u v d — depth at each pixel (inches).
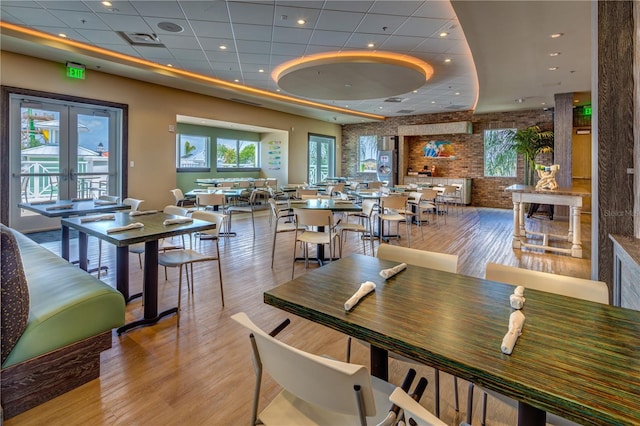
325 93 311.7
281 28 188.1
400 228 280.5
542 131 386.9
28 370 69.6
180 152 397.4
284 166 455.8
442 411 71.2
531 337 44.2
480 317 50.1
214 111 343.3
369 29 188.7
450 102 387.2
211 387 77.5
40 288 83.9
